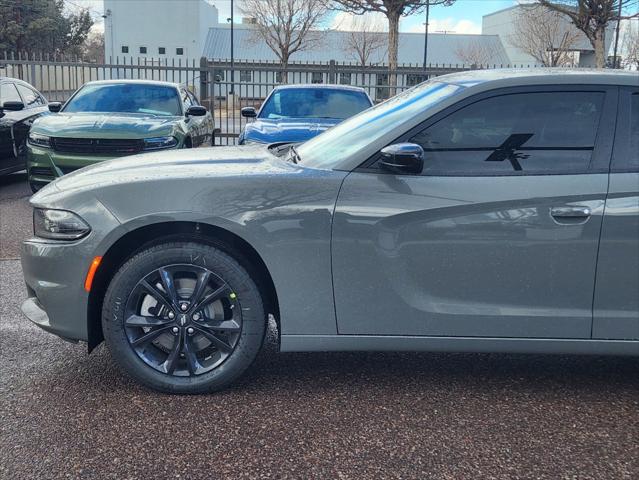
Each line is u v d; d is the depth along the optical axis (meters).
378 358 4.00
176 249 3.26
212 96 16.03
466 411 3.32
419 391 3.54
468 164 3.28
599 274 3.24
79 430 3.03
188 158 3.75
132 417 3.16
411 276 3.25
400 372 3.80
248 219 3.21
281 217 3.21
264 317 3.35
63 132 7.83
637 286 3.25
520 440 3.03
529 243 3.21
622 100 3.34
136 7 46.00
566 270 3.23
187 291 3.33
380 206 3.20
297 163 3.56
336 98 8.96
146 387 3.45
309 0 36.09
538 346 3.32
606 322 3.28
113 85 9.59
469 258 3.23
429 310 3.27
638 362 4.07
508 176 3.24
